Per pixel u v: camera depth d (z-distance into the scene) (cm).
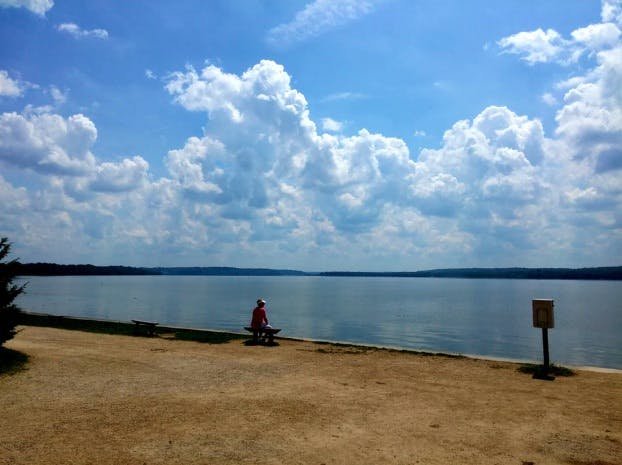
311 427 782
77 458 640
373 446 700
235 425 788
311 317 4834
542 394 1016
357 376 1193
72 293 9588
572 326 4288
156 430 758
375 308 6378
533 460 654
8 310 1292
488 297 10112
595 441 727
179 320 4100
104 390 1014
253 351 1591
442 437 741
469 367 1324
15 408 869
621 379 1177
